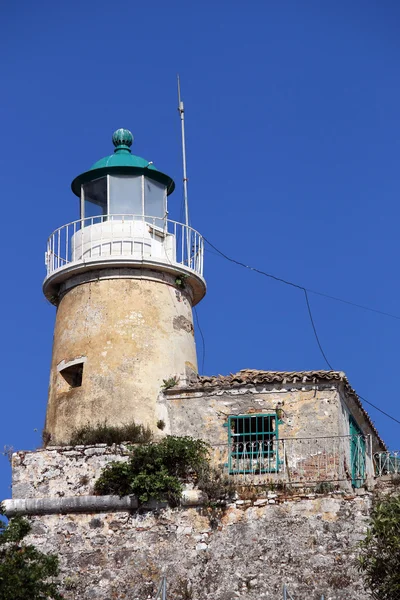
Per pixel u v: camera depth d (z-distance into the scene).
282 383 43.06
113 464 41.81
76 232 46.62
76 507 41.41
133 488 41.28
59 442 43.44
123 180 47.06
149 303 45.19
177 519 41.03
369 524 37.66
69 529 41.34
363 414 45.50
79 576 40.72
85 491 41.94
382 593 35.38
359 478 42.47
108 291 45.12
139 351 44.41
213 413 43.25
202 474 41.44
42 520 41.53
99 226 46.12
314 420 42.44
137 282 45.34
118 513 41.38
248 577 39.88
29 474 42.41
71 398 44.09
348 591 39.06
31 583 36.66
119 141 47.97
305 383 42.84
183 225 46.91
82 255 46.06
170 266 45.69
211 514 40.94
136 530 41.09
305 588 39.38
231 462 42.41
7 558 37.41
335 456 41.91
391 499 37.28
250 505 40.81
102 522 41.31
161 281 45.69
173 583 40.19
